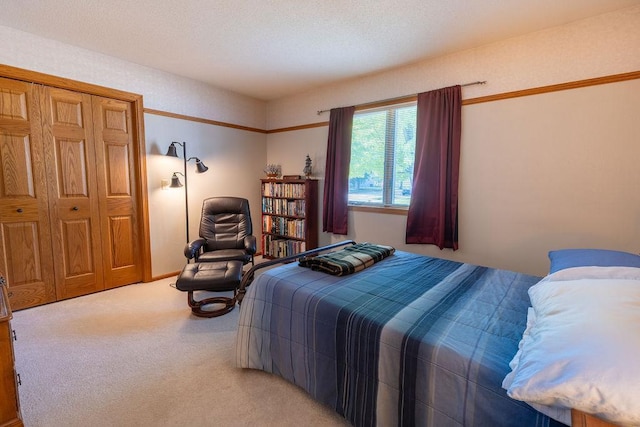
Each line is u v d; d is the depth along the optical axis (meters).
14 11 2.21
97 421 1.48
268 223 4.45
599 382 0.71
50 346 2.11
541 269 2.57
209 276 2.51
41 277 2.75
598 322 0.87
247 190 4.48
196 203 3.86
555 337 0.89
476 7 2.12
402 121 3.36
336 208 3.76
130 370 1.87
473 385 1.02
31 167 2.65
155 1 2.08
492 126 2.71
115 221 3.19
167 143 3.52
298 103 4.23
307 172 3.96
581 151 2.35
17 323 2.43
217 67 3.29
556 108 2.42
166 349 2.10
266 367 1.80
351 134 3.64
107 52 2.93
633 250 2.21
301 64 3.18
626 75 2.16
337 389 1.45
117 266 3.23
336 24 2.38
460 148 2.89
